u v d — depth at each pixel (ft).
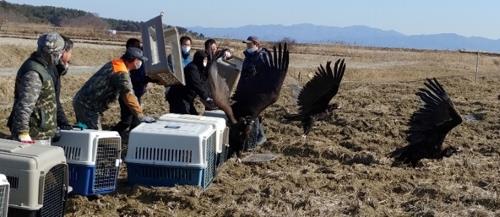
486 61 193.77
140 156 25.13
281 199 25.44
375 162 33.35
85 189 23.49
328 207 24.95
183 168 25.07
